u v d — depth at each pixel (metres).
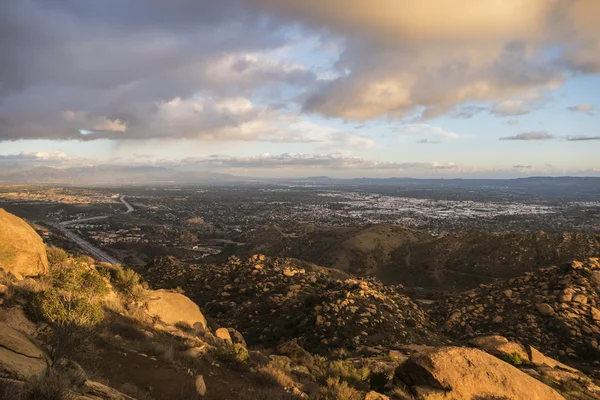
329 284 33.94
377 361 16.28
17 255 12.11
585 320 26.16
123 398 6.41
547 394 9.91
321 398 9.77
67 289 11.80
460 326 30.30
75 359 8.05
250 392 9.95
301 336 23.86
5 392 4.57
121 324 12.59
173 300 17.91
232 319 28.75
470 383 9.65
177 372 9.87
